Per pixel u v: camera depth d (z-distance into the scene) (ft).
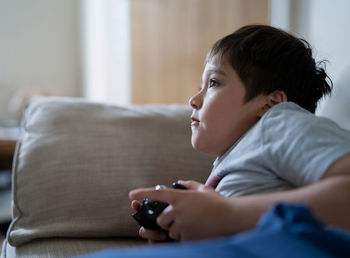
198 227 1.54
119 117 3.10
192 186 1.95
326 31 4.06
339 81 2.95
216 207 1.55
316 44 4.23
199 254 0.98
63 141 2.90
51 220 2.64
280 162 1.74
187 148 3.04
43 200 2.68
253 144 1.92
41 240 2.56
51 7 11.93
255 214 1.46
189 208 1.59
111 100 10.27
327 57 4.02
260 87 2.21
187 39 6.95
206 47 6.52
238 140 2.16
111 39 10.16
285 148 1.73
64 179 2.74
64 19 12.11
